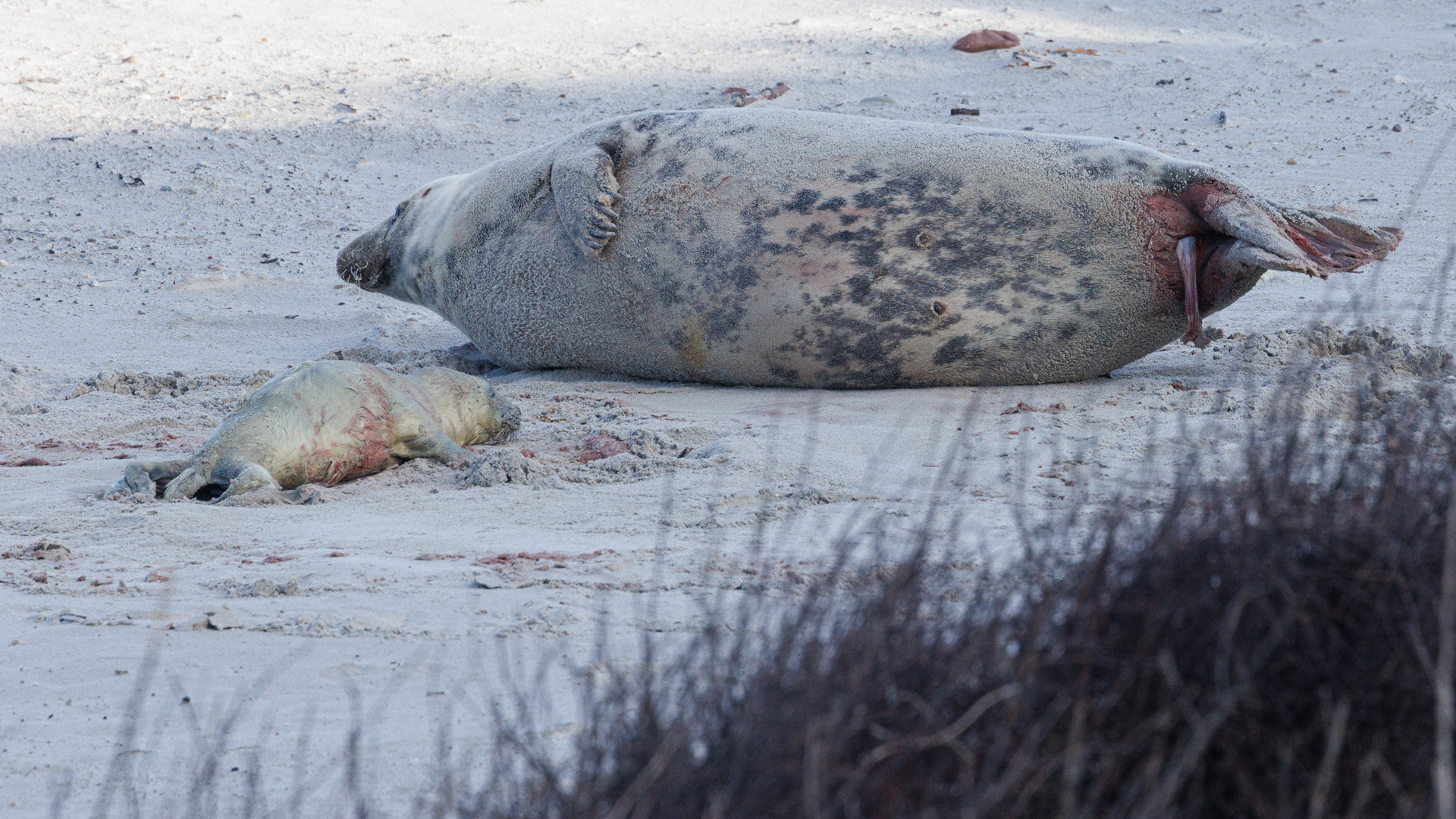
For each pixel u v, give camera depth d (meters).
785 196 30.39
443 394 26.28
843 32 85.12
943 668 9.08
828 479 21.92
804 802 7.81
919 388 30.55
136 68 73.81
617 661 13.73
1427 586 9.50
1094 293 29.39
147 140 62.88
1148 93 70.00
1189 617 9.26
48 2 85.56
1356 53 77.75
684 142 32.12
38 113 65.75
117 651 15.22
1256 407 24.36
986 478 21.52
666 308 31.52
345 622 15.82
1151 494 19.08
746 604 11.17
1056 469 21.70
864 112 66.94
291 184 58.62
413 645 15.04
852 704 8.52
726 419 27.77
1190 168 29.19
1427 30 84.44
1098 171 29.45
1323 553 9.70
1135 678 9.02
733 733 8.63
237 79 73.38
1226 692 8.44
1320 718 8.88
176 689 14.03
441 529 20.39
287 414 23.89
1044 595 10.04
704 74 75.88
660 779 8.27
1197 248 29.23
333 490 23.45
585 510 21.08
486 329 35.34
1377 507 10.48
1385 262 41.28
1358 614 9.46
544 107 70.44
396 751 12.16
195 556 19.41
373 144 64.00
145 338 40.38
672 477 22.64
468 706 13.15
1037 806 8.44
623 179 32.28
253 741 12.64
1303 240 28.88
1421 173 53.53
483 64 78.06
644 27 88.31
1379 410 17.27
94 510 22.42
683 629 14.80
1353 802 8.45
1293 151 58.28
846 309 29.72
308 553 19.17
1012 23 87.94
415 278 37.12
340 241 52.19
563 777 10.10
